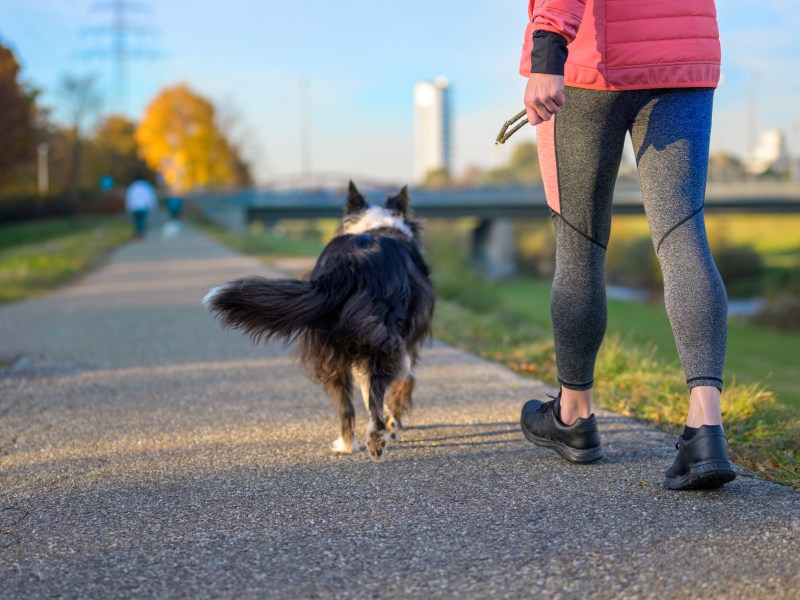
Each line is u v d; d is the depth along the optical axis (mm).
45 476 3424
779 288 41656
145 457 3676
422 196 57969
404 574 2312
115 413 4629
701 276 2676
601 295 3020
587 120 2830
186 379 5629
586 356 3088
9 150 35188
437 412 4383
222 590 2260
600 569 2268
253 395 5039
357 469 3369
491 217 59125
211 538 2650
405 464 3410
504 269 61875
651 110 2760
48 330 8336
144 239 29516
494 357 6289
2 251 26281
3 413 4684
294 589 2250
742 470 3031
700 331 2674
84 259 18203
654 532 2490
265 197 58500
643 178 2795
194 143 70562
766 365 18422
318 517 2809
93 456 3723
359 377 3680
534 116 2656
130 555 2527
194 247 24516
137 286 13172
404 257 3867
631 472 3084
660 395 4383
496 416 4234
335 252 3746
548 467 3227
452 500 2914
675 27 2686
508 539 2520
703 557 2297
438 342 7230
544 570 2283
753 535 2420
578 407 3176
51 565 2467
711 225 59656
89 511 2957
